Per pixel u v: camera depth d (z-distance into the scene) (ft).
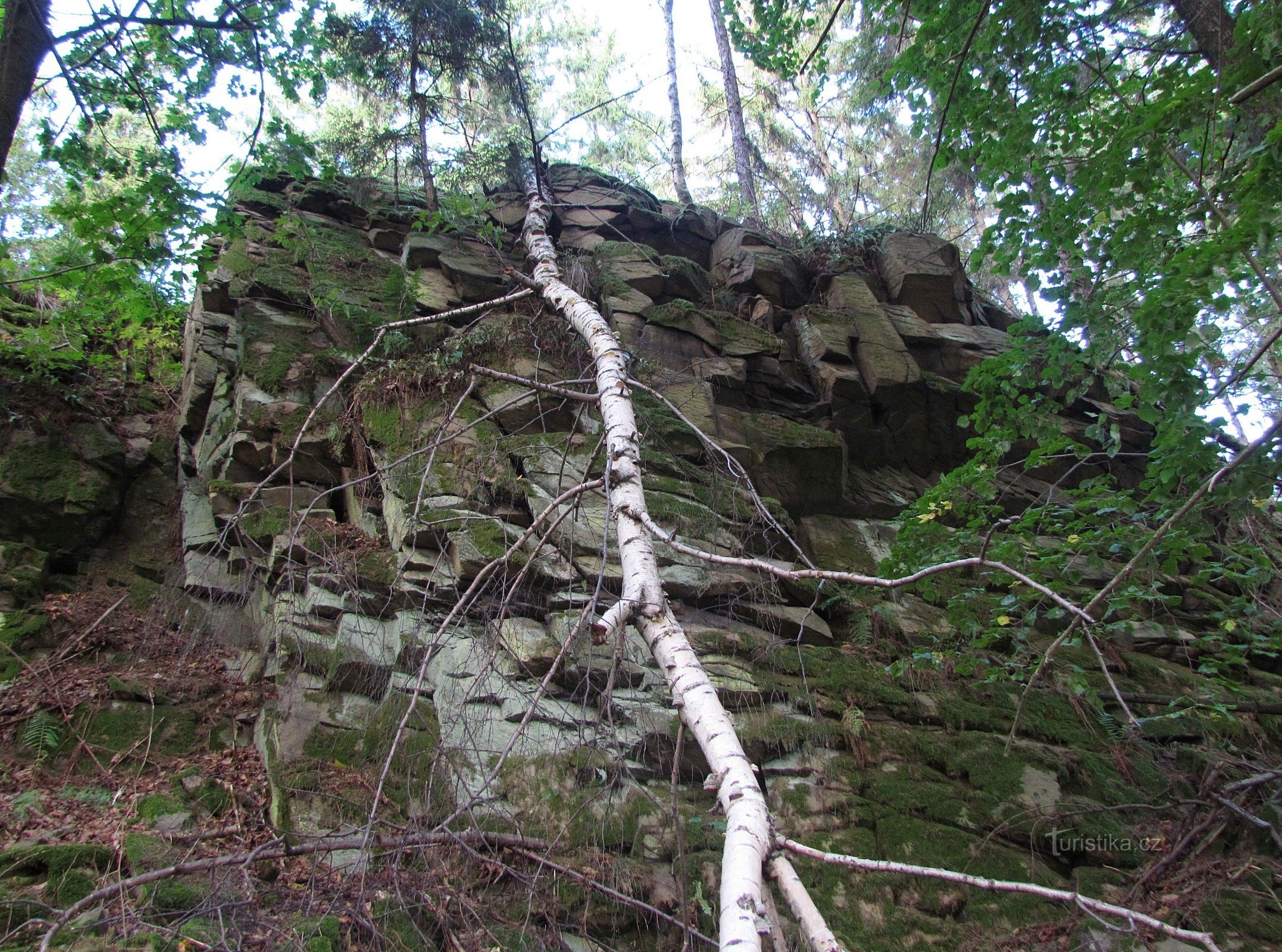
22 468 22.12
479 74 40.81
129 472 24.59
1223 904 15.29
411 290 26.76
